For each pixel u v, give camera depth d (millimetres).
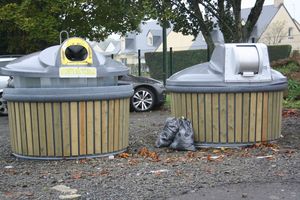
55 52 7688
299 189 5668
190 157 7566
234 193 5574
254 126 8250
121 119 7898
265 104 8266
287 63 20750
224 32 16016
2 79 14250
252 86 8102
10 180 6383
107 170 6762
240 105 8148
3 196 5629
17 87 7715
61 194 5637
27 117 7523
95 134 7578
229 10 15922
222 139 8258
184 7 16172
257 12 15508
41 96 7352
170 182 6023
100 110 7555
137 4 16766
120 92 7727
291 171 6371
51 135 7480
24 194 5676
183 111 8539
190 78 8375
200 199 5406
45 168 7086
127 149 8258
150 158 7562
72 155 7520
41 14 15969
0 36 19578
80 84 7570
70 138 7484
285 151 7742
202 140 8375
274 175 6207
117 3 16688
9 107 7820
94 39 18031
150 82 14859
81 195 5590
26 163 7469
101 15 17062
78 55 7582
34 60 7648
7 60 13977
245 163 6914
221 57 8203
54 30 16109
